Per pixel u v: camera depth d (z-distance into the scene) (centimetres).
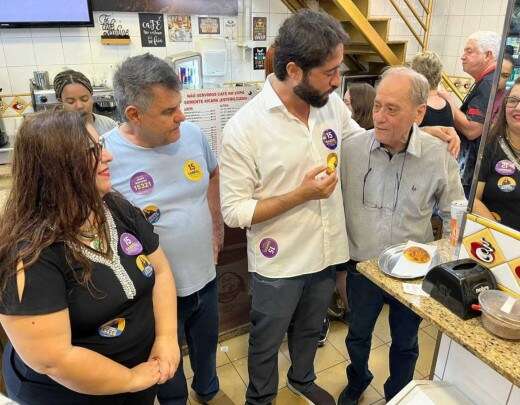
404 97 128
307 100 131
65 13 304
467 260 109
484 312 94
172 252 142
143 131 130
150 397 123
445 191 146
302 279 150
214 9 363
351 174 153
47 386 101
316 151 142
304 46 119
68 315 93
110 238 103
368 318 167
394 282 116
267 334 154
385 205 149
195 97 194
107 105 273
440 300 105
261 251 147
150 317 114
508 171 98
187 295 149
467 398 120
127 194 134
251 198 142
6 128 312
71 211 91
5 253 87
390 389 175
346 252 157
